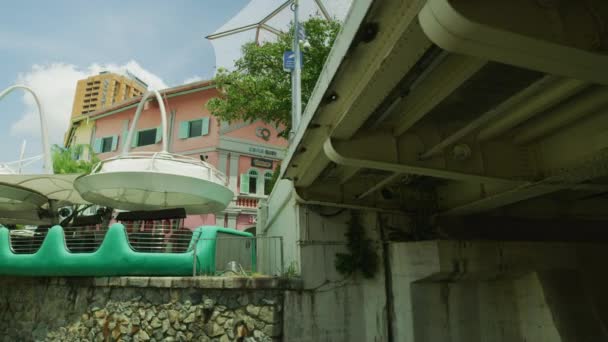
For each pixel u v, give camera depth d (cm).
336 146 634
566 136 649
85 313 1007
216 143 2331
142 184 1073
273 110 1526
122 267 957
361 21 384
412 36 382
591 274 868
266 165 2452
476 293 872
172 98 2539
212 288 858
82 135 2852
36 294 1174
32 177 1279
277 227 1268
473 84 522
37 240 1219
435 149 626
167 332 870
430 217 981
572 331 775
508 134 709
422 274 814
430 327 815
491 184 829
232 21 1673
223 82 1591
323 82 533
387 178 788
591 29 349
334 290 870
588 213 1017
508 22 321
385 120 641
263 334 796
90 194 1233
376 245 920
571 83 476
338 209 932
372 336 862
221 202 1255
